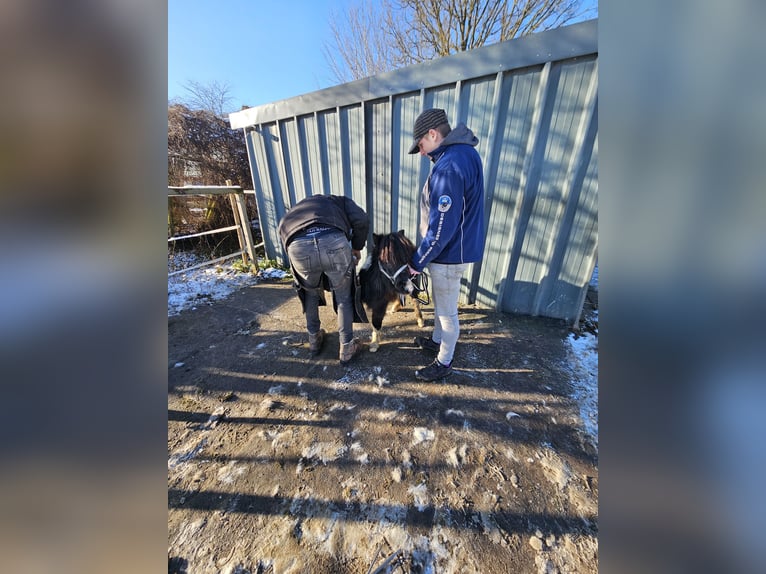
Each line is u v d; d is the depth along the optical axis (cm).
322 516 123
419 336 254
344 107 301
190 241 519
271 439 161
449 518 120
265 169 396
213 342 255
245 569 106
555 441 155
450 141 157
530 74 218
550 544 110
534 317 277
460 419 170
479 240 171
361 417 174
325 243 180
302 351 240
